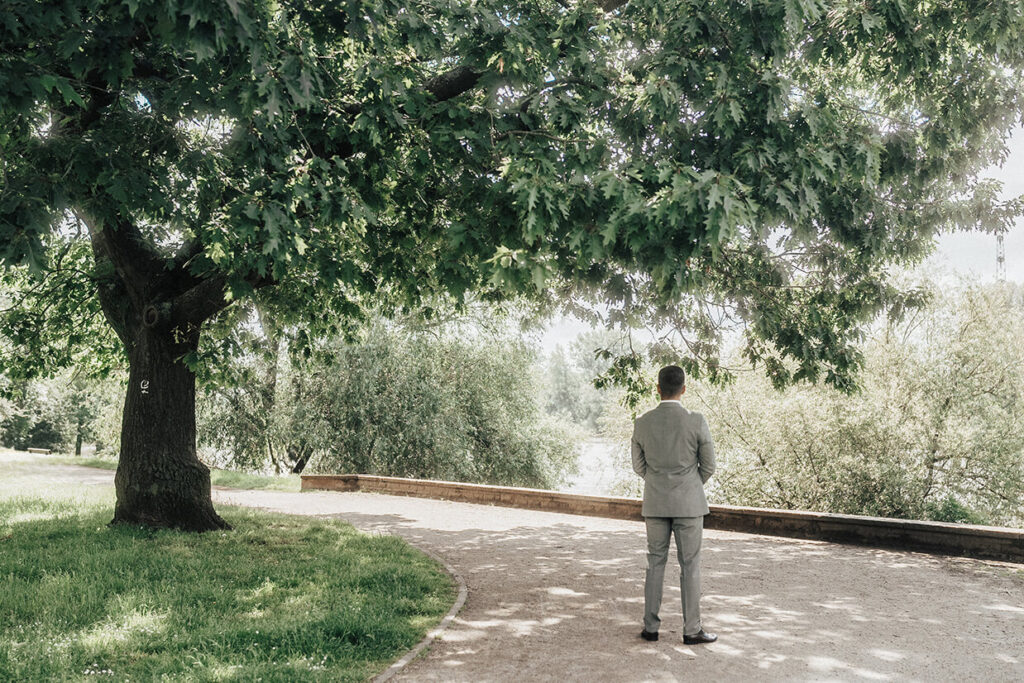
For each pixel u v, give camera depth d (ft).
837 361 32.30
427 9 19.93
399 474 73.00
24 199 16.97
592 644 17.30
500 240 21.30
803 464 56.80
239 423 78.23
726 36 19.06
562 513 41.22
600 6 22.77
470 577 24.62
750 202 17.17
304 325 38.91
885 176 25.17
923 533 29.01
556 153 20.31
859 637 17.74
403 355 71.67
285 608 19.51
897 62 22.12
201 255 23.45
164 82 18.51
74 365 46.80
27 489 48.19
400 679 14.85
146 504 29.71
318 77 17.13
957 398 54.54
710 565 26.48
